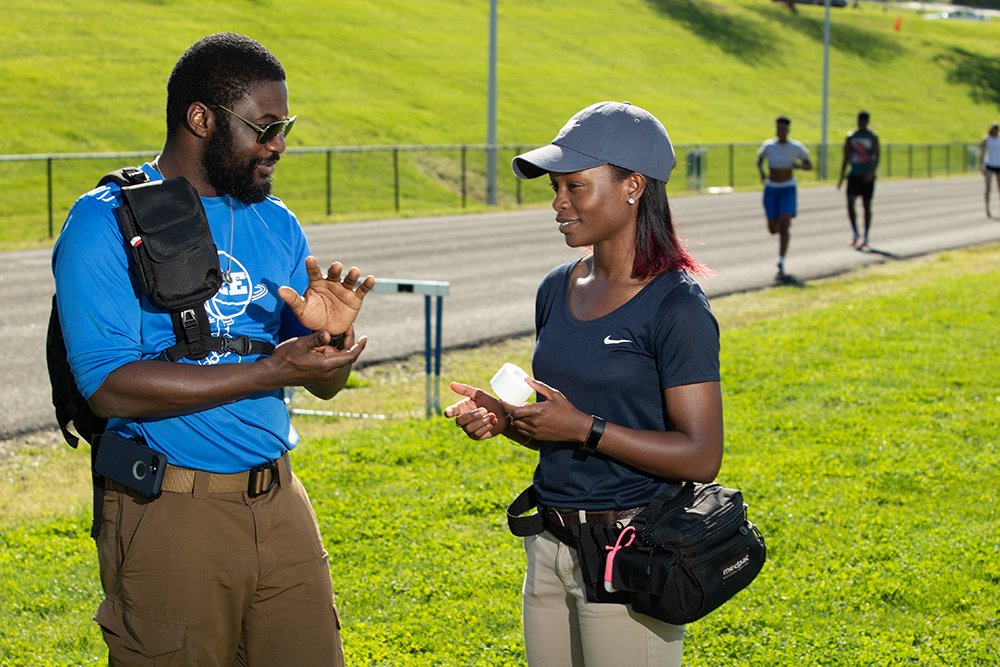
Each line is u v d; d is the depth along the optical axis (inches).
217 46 95.2
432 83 1566.2
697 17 2662.4
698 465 93.7
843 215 866.1
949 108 2295.8
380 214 854.5
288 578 101.3
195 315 94.3
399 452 232.4
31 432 253.9
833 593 165.8
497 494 209.3
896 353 336.2
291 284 106.1
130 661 97.7
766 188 519.5
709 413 94.2
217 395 90.3
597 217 96.5
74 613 159.6
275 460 100.6
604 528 95.9
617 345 96.5
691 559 90.8
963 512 200.8
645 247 96.9
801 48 2586.1
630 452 93.1
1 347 345.1
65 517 196.4
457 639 151.9
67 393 97.7
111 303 91.6
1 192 813.9
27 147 946.1
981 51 2920.8
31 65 1224.2
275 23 1697.8
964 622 156.9
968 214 882.8
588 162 95.2
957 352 336.8
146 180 96.4
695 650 149.3
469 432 101.7
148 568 95.3
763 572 174.2
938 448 238.2
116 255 92.1
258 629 102.4
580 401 99.3
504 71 1755.7
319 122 1227.2
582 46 2133.4
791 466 226.2
